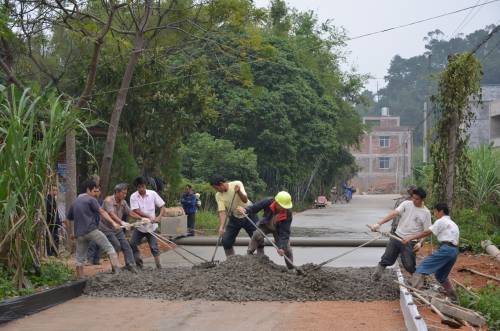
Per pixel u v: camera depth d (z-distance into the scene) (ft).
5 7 51.90
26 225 32.24
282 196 37.70
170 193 73.26
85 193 36.96
